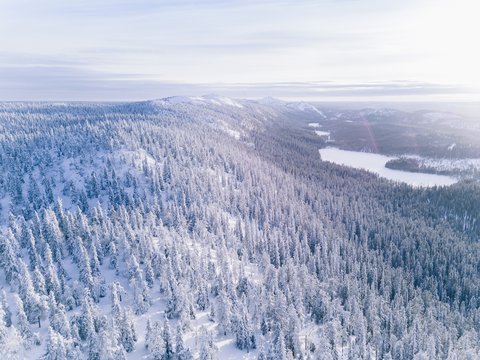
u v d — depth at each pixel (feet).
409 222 553.23
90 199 511.40
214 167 655.35
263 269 360.07
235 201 538.47
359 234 527.81
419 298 325.83
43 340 247.50
